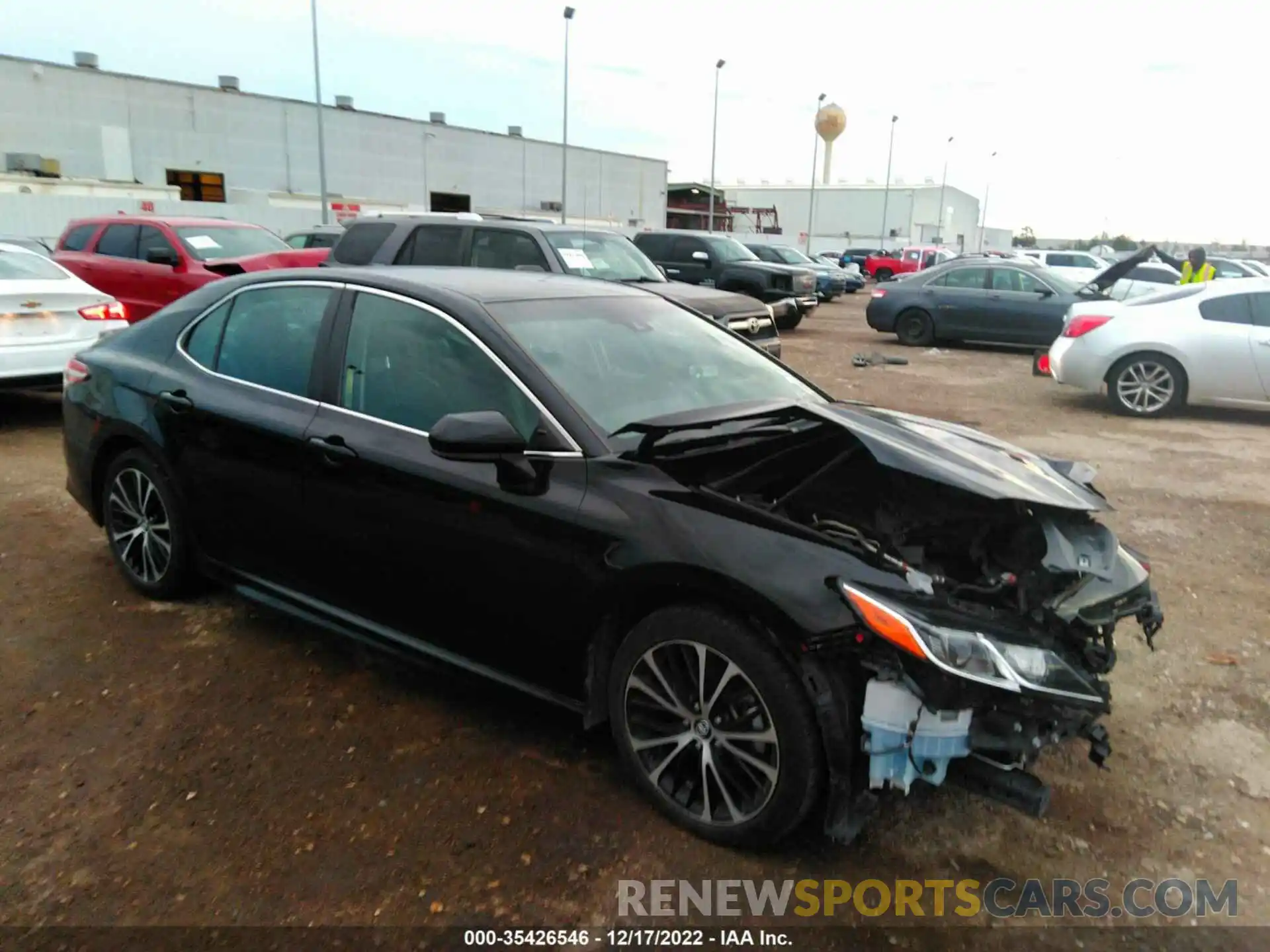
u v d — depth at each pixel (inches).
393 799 121.0
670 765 117.2
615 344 144.7
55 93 1525.6
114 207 1236.5
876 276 1803.6
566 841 113.7
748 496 131.3
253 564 157.3
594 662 121.3
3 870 106.7
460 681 135.3
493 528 123.5
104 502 183.9
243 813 117.6
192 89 1672.0
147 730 135.8
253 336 159.8
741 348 166.1
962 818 120.6
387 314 143.6
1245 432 367.2
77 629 166.9
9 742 132.0
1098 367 402.3
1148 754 135.8
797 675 104.0
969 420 384.5
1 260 319.3
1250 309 380.5
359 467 136.2
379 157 1956.2
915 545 125.9
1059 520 122.8
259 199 1501.0
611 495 116.9
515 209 2235.5
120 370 175.6
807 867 110.5
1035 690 99.3
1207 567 212.7
